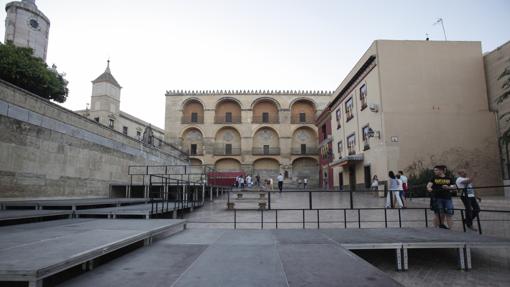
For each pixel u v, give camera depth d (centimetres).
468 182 840
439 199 790
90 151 1438
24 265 323
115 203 1147
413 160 2058
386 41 2200
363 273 386
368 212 1284
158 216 1047
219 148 5100
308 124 5091
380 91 2139
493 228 866
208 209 1444
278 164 5075
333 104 3381
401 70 2162
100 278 368
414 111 2119
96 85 3722
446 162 2070
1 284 345
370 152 2312
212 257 469
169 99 5112
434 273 553
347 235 655
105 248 423
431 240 587
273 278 365
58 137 1238
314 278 365
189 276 373
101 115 3625
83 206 1086
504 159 2070
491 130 2116
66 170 1280
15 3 2633
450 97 2145
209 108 5084
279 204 1688
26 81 1394
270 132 5153
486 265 594
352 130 2745
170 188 1930
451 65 2186
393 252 680
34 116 1120
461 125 2116
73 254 374
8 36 2605
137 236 511
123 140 1734
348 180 2862
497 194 2050
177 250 519
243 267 413
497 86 2112
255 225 973
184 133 5131
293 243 572
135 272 393
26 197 1079
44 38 2808
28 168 1091
